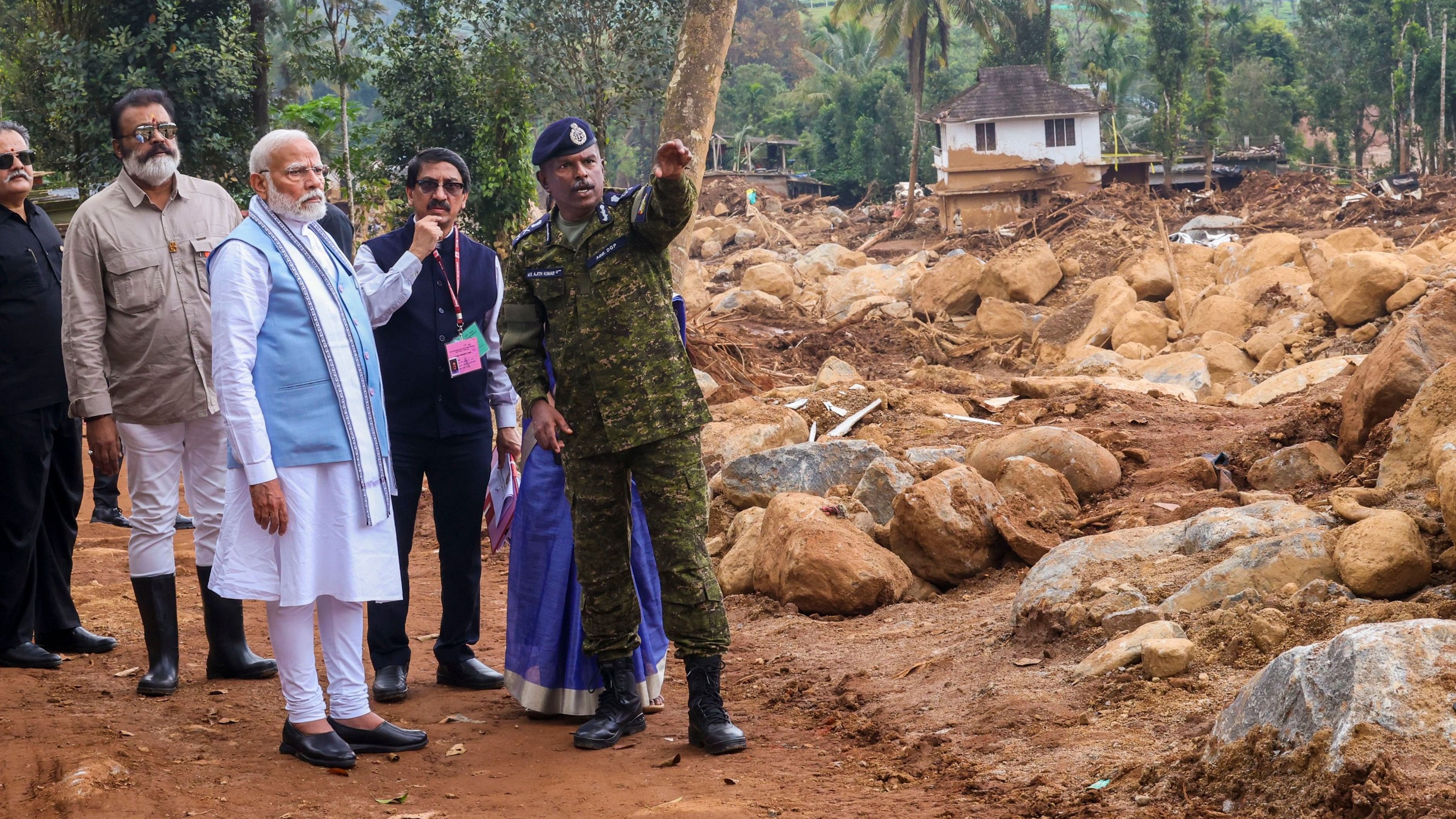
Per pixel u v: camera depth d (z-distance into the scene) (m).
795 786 3.74
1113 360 17.17
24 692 4.65
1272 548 4.63
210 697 4.76
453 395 4.97
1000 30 54.94
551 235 4.16
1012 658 4.75
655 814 3.46
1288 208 39.19
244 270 3.83
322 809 3.56
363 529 4.02
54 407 5.05
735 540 7.64
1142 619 4.55
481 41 22.58
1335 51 66.00
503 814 3.53
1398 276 16.36
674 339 4.12
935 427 10.45
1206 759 3.27
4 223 4.91
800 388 12.47
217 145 19.25
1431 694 2.92
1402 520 4.48
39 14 20.47
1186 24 49.97
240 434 3.76
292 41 21.73
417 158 5.05
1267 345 16.84
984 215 44.88
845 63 69.81
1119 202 40.25
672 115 12.92
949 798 3.53
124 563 7.34
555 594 4.58
